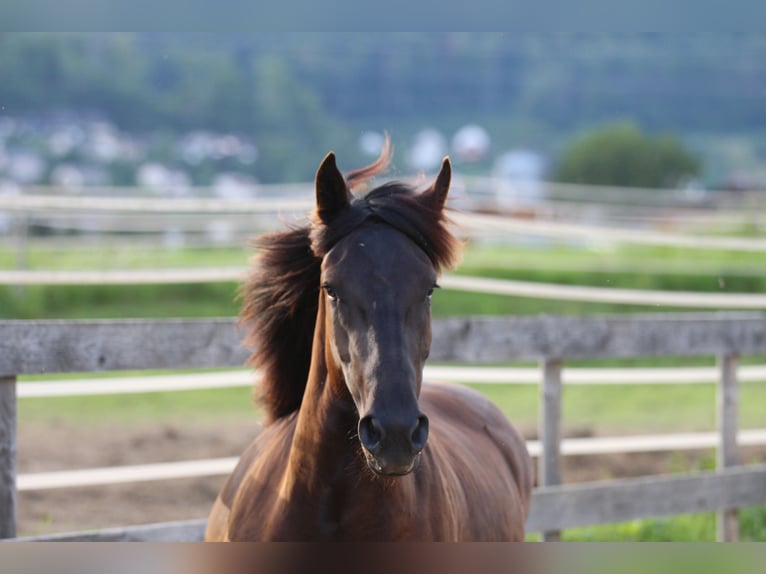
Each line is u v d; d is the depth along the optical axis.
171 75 117.62
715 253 24.53
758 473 7.64
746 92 137.62
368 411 3.02
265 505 3.65
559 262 22.41
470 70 142.12
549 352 6.73
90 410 11.59
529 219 30.69
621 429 11.62
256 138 113.56
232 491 4.10
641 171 67.12
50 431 10.42
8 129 99.69
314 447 3.42
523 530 4.89
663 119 136.62
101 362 5.34
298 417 3.64
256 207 11.16
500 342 6.57
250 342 4.11
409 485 3.44
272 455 3.79
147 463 9.27
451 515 3.66
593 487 6.86
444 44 142.62
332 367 3.36
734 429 7.70
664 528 8.24
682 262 22.11
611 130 69.38
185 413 11.68
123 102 110.75
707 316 7.45
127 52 113.62
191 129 113.81
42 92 107.12
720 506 7.45
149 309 17.02
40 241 22.45
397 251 3.29
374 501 3.38
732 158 124.81
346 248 3.31
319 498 3.43
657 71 140.00
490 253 25.16
